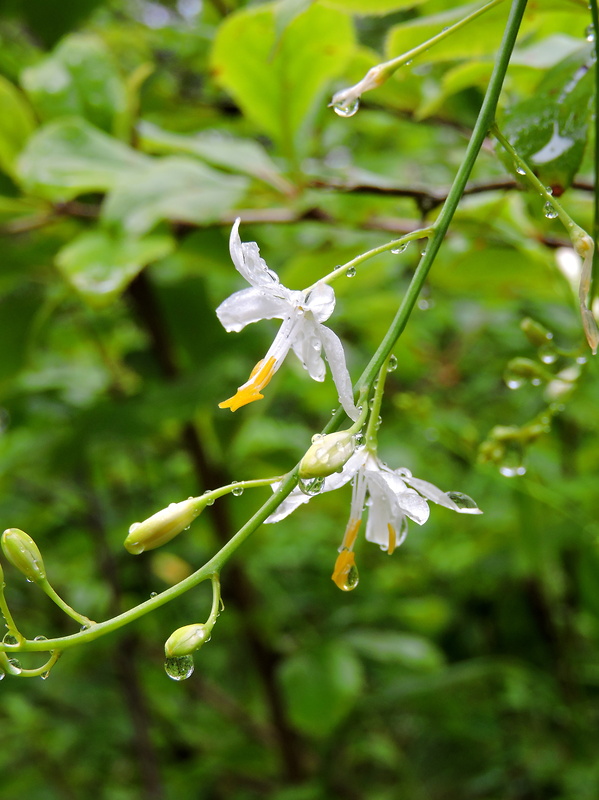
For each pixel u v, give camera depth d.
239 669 0.73
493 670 0.49
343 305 0.43
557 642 0.55
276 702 0.48
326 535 0.65
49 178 0.29
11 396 0.45
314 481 0.18
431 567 0.68
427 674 0.52
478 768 0.63
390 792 0.62
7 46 0.41
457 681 0.48
